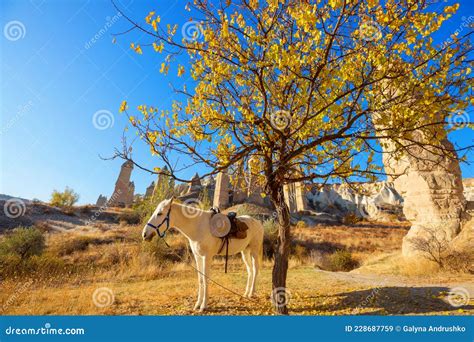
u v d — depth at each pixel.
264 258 19.58
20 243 16.55
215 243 7.36
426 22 4.23
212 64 5.12
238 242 7.88
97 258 17.05
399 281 11.25
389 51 4.89
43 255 15.38
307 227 44.59
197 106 5.79
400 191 19.41
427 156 17.14
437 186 17.00
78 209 40.44
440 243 14.88
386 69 4.90
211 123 6.03
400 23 4.40
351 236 36.50
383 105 5.15
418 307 6.71
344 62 5.18
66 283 11.23
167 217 6.96
